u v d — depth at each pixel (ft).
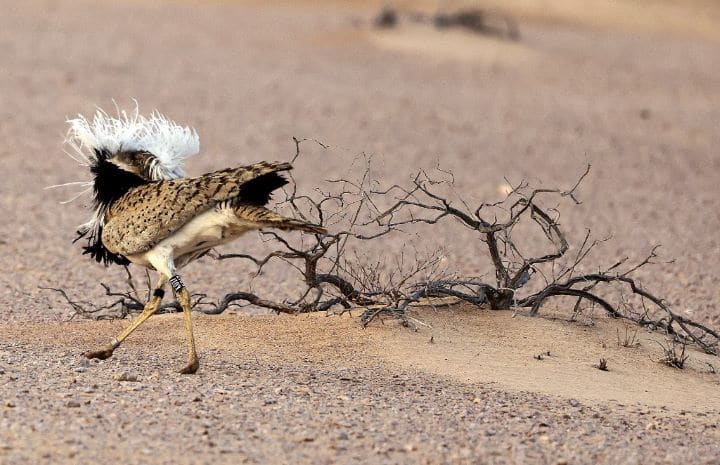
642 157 137.39
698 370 52.31
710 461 38.09
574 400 45.47
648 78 206.08
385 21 229.66
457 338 52.70
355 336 52.31
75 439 36.19
